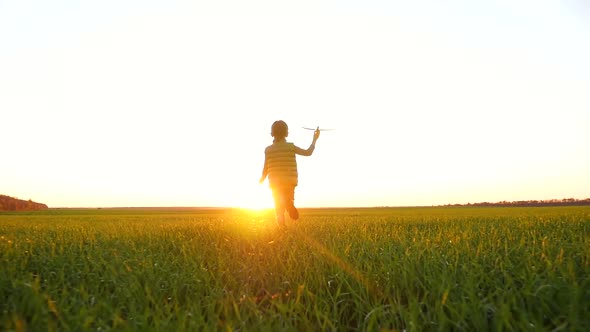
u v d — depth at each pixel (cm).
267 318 297
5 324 272
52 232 964
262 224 1054
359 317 310
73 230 1002
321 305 335
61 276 409
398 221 1287
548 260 399
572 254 454
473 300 290
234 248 610
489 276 384
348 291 373
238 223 1150
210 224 1110
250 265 475
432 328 275
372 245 569
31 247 612
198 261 498
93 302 337
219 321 286
